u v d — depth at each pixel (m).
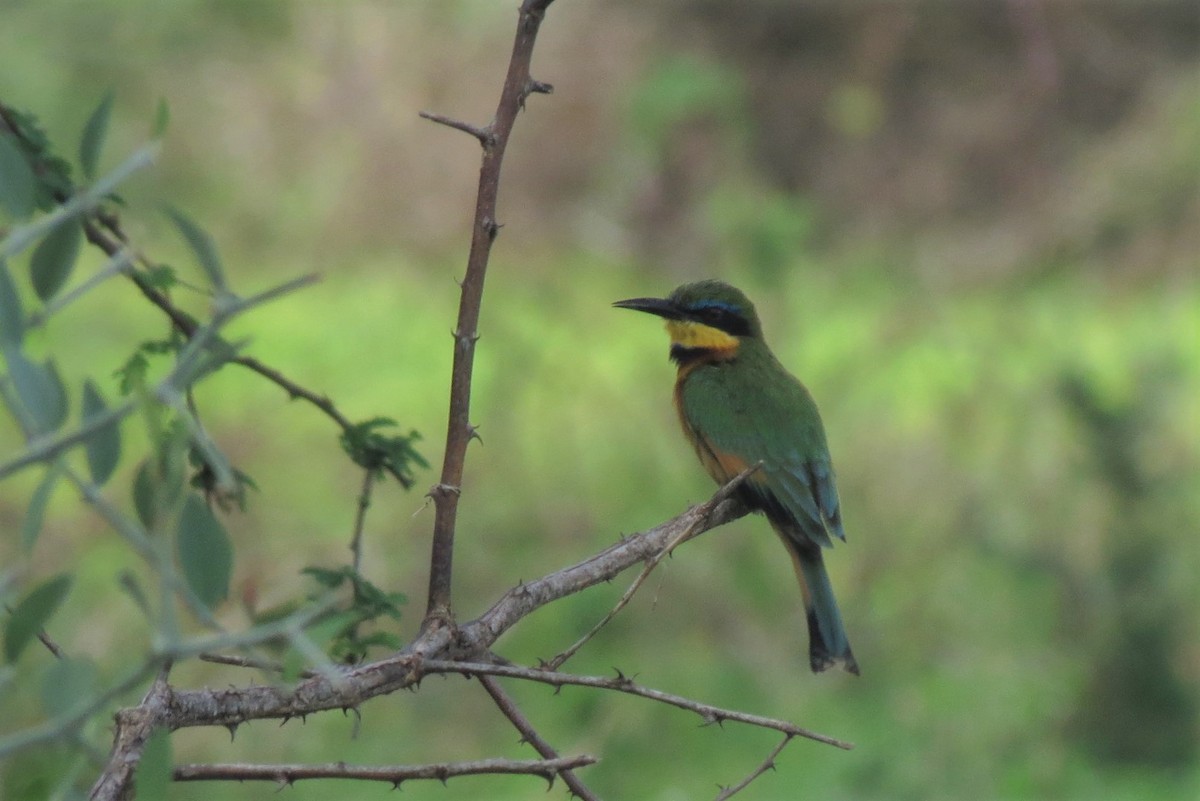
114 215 4.12
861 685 14.86
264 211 23.48
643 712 13.91
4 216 2.79
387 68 23.16
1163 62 25.86
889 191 25.41
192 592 2.44
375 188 23.17
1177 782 13.53
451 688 13.78
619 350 21.09
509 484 17.45
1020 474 16.73
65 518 12.90
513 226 23.30
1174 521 14.98
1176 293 24.44
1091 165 24.97
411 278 23.59
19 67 19.42
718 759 13.70
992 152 25.56
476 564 16.00
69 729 2.22
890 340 20.55
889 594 16.06
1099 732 14.17
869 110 24.94
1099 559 15.02
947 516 16.69
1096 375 19.25
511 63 4.06
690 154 23.50
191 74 22.27
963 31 25.73
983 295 24.34
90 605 11.40
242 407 18.08
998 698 14.05
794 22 25.39
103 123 2.79
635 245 23.45
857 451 17.84
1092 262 25.02
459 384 4.04
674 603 15.34
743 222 19.17
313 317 23.50
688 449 18.03
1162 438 15.64
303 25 22.98
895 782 13.28
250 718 3.40
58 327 19.17
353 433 4.71
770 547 15.98
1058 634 14.91
